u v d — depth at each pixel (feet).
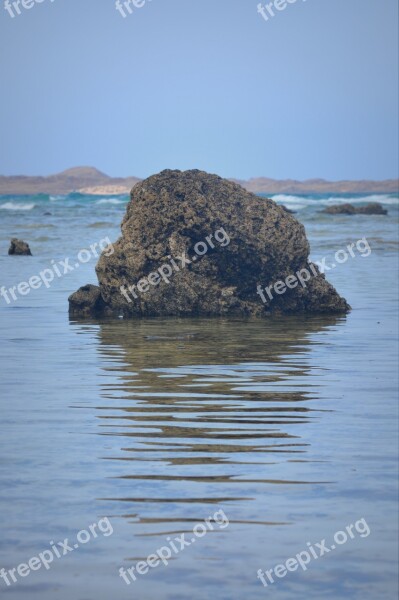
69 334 148.36
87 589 50.55
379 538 56.59
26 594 50.08
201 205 177.27
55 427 84.38
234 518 59.88
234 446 77.41
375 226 519.60
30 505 62.59
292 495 64.18
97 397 97.96
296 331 152.15
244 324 162.50
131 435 81.30
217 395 98.94
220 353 128.57
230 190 182.60
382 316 170.50
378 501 62.95
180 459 73.36
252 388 102.83
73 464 72.02
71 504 62.69
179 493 64.75
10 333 149.07
